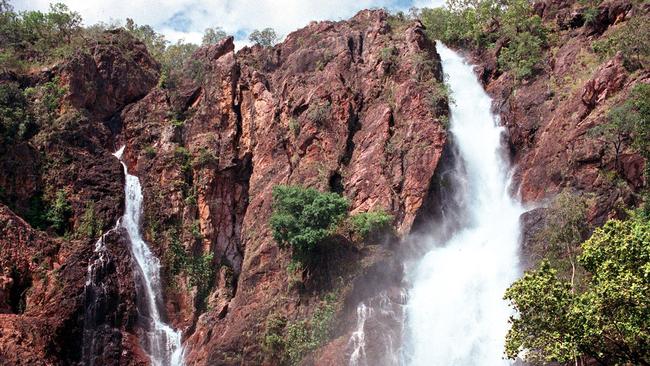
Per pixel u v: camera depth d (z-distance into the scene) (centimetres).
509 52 5191
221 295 3878
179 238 4025
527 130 4394
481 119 4759
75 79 4459
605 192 3484
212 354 3431
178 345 3684
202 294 3897
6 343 3127
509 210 4072
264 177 4291
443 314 3338
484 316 3250
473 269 3519
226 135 4491
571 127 3953
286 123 4469
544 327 2109
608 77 3941
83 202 3922
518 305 2156
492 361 3039
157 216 4066
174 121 4531
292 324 3453
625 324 1962
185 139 4475
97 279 3609
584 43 4722
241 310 3647
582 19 5084
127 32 5153
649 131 3450
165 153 4322
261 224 4047
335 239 3644
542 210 3572
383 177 3922
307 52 4900
